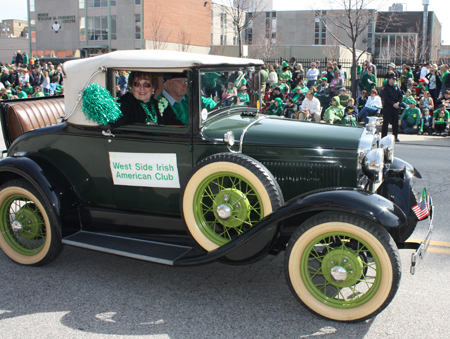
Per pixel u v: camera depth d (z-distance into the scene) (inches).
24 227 150.9
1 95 621.0
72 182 151.7
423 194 151.6
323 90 510.9
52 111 187.9
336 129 141.3
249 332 111.8
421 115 490.6
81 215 153.4
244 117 150.3
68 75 142.6
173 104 136.6
